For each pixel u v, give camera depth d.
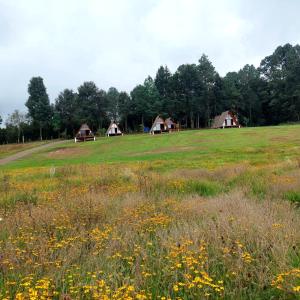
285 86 99.94
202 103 100.50
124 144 57.06
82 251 5.68
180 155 34.47
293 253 5.22
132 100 107.94
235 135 55.44
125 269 4.96
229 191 11.67
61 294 4.16
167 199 9.87
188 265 4.58
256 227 6.15
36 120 103.00
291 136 47.69
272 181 12.62
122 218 7.49
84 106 104.75
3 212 8.79
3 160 50.34
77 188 13.19
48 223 7.26
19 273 4.75
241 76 122.88
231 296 4.15
